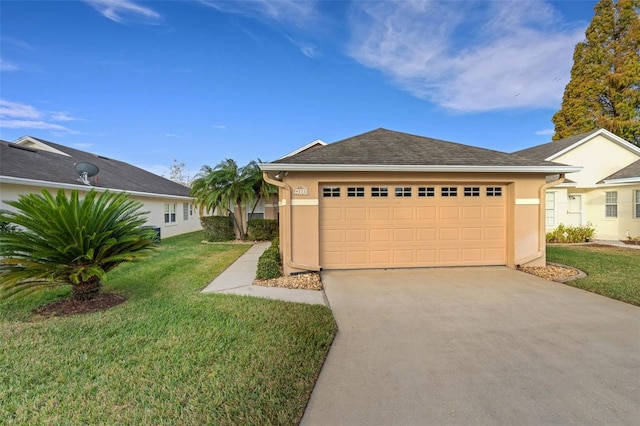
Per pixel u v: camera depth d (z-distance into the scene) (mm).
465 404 2709
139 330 4156
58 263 5102
